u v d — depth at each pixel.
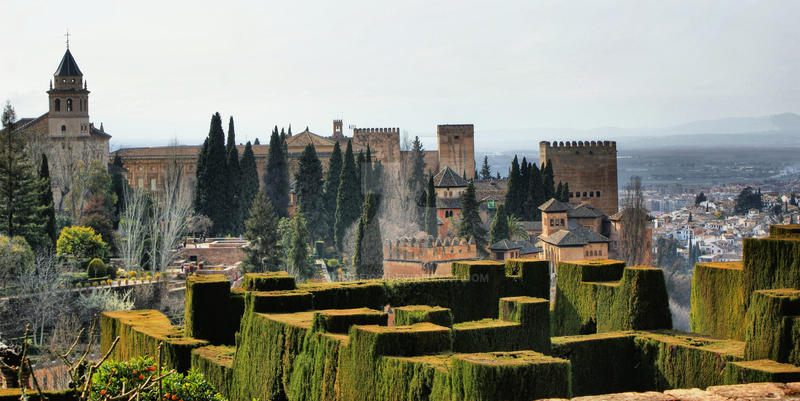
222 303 45.06
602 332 45.22
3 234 118.81
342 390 32.78
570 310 47.72
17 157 125.88
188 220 147.62
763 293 31.45
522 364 27.31
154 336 44.47
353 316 35.59
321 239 170.88
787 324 30.16
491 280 47.47
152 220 141.62
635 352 40.81
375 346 31.22
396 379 30.20
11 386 34.19
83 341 92.56
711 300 41.50
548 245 148.00
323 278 128.38
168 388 29.80
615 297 44.38
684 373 37.59
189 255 137.75
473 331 37.66
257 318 39.88
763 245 36.28
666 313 43.16
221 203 162.38
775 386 20.52
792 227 40.09
